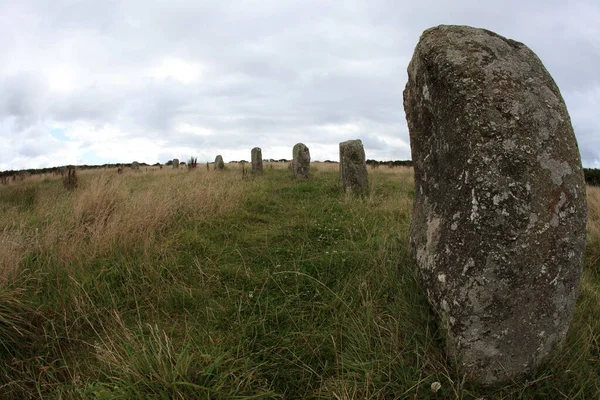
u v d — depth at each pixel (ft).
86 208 16.25
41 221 16.30
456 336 6.84
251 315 9.35
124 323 9.09
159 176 46.78
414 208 9.22
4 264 9.95
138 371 6.57
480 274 6.45
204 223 17.06
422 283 8.20
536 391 6.63
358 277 10.66
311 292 10.57
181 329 8.89
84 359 7.86
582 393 6.55
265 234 16.07
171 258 12.44
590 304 9.39
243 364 7.47
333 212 20.31
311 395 6.99
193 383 6.34
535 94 6.71
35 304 8.98
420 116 8.58
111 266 11.50
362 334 7.96
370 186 29.14
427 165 8.39
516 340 6.57
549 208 6.37
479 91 6.72
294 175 42.42
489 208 6.40
